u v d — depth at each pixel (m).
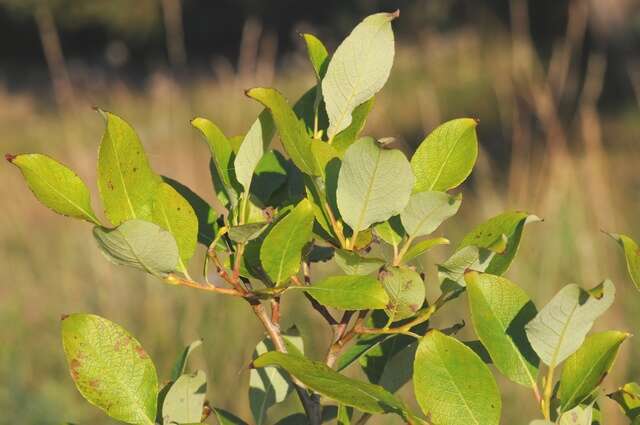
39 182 1.22
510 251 1.27
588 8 11.76
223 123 10.74
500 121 10.43
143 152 1.25
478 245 1.30
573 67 12.13
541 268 5.27
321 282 1.26
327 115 1.40
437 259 5.41
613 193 7.09
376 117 11.27
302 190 1.49
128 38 25.50
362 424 1.50
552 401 1.27
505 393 4.33
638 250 1.26
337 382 1.12
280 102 1.23
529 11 17.38
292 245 1.25
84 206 1.24
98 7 25.11
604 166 7.21
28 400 4.64
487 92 12.34
